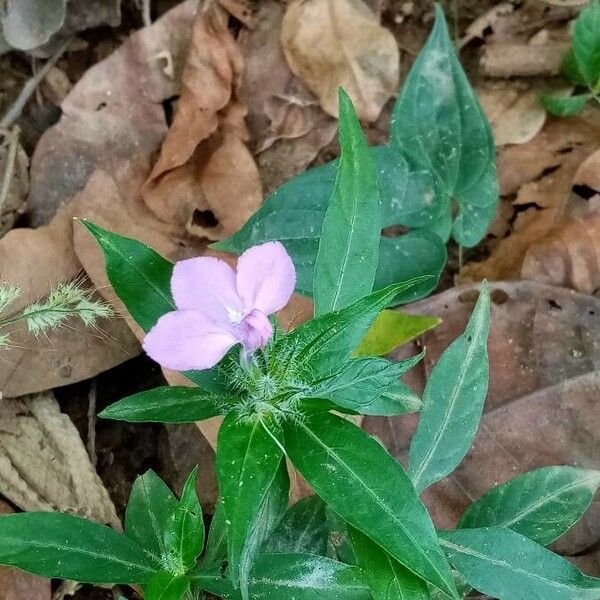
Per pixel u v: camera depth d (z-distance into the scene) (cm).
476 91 25
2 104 24
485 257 24
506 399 20
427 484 17
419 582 14
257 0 25
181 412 15
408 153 22
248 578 15
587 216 23
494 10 26
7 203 23
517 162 24
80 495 20
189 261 13
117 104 23
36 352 20
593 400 20
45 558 15
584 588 16
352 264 15
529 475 18
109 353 21
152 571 16
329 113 24
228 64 24
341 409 13
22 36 24
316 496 18
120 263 14
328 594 15
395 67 24
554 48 25
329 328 13
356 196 15
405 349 21
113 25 25
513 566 16
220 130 23
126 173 23
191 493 14
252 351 13
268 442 13
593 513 20
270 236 20
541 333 21
